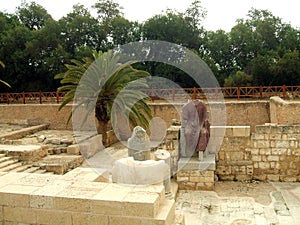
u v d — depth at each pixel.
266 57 27.81
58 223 5.29
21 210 5.42
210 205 9.52
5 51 29.66
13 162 11.89
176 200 9.95
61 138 16.89
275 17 32.16
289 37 31.06
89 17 31.84
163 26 29.30
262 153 12.02
